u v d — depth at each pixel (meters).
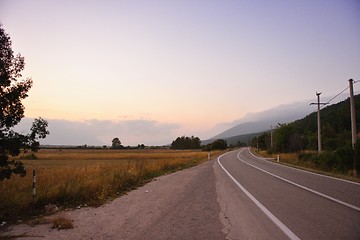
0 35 9.85
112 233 7.34
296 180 17.30
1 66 9.70
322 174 21.06
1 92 9.94
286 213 8.85
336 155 24.09
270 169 25.89
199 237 6.84
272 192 12.92
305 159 34.16
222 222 8.10
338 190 13.15
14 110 10.11
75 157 65.06
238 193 12.89
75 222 8.52
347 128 76.12
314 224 7.55
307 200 10.84
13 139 9.92
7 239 7.08
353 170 20.94
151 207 10.39
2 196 10.61
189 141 168.75
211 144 111.25
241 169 26.16
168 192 13.77
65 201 11.21
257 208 9.70
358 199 10.90
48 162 47.81
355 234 6.70
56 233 7.46
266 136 92.62
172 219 8.58
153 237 6.93
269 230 7.18
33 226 8.20
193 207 10.21
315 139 61.59
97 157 65.06
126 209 10.15
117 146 172.88
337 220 7.91
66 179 14.06
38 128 10.45
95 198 11.89
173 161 32.03
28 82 10.36
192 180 18.53
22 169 10.30
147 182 18.03
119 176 16.53
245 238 6.65
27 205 10.27
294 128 59.62
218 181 17.59
